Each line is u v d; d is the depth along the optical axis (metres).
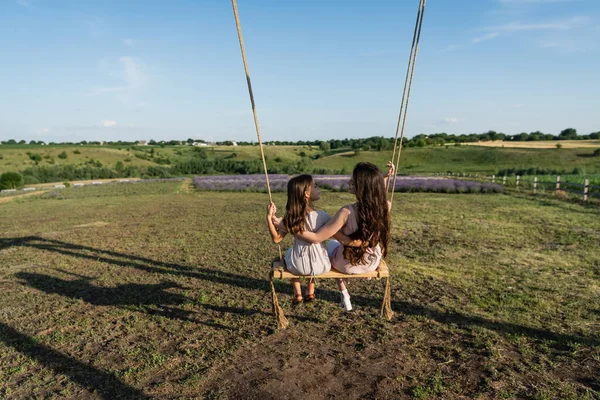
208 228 12.38
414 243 9.43
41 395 3.55
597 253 8.02
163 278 7.02
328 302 5.58
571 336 4.36
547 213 14.05
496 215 13.82
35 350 4.44
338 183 29.73
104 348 4.43
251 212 16.44
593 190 19.84
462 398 3.33
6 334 4.89
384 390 3.47
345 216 3.94
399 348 4.23
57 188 38.91
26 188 41.59
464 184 25.36
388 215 4.06
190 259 8.34
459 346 4.23
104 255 9.05
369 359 4.02
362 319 5.00
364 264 4.17
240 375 3.77
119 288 6.56
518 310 5.12
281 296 5.90
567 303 5.34
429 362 3.94
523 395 3.34
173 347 4.40
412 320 4.92
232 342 4.47
